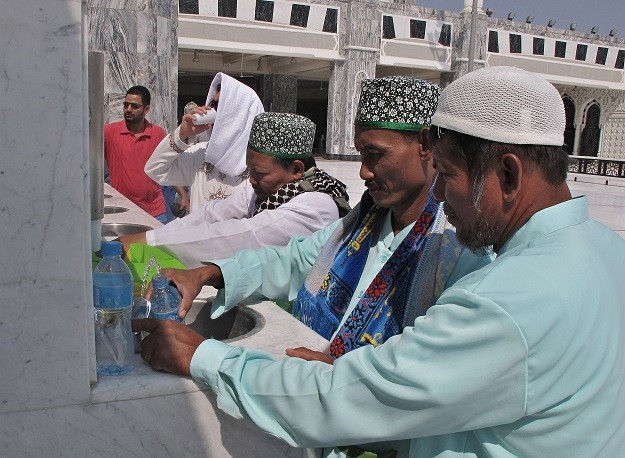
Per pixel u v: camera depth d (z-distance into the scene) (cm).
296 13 1944
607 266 88
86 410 105
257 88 2495
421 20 2145
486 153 87
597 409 84
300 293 160
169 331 117
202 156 301
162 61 786
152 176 313
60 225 98
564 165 90
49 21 91
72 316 101
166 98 796
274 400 97
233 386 103
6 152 92
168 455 113
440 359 82
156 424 111
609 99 2670
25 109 92
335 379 90
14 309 97
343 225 155
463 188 91
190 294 148
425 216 129
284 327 146
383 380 85
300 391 94
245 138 271
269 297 167
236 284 155
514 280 81
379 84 132
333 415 89
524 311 79
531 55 2397
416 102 130
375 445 110
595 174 2208
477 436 88
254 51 1911
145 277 157
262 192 213
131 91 441
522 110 85
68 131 95
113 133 449
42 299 99
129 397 108
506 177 88
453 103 90
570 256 84
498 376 79
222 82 265
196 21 1827
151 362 116
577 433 83
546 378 79
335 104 2091
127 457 110
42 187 95
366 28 2033
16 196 94
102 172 125
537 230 89
